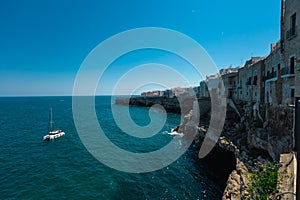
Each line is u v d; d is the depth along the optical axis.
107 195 18.05
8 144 35.75
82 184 20.05
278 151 16.47
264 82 27.20
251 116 28.80
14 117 76.06
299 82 15.87
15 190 18.80
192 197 17.91
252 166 18.64
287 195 7.64
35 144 35.81
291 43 17.75
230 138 27.70
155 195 18.14
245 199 10.29
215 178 21.77
